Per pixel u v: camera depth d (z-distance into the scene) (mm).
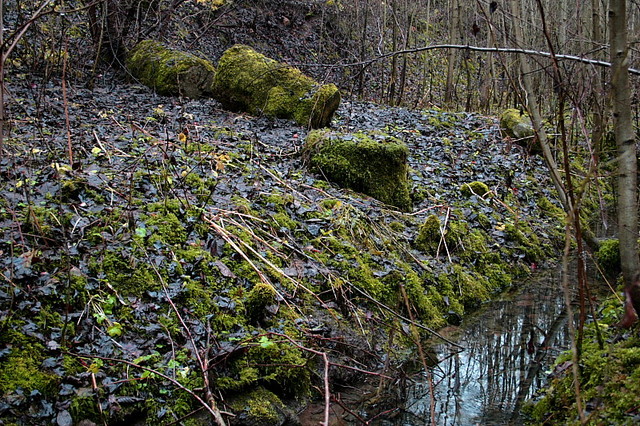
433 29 22547
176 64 10445
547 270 6711
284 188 5938
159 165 5543
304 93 9133
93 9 10453
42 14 2611
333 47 19344
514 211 7773
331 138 6766
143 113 8336
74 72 9969
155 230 4293
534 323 5070
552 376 3816
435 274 5520
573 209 2453
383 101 16844
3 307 3176
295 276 4523
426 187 7539
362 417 3537
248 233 4707
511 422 3439
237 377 3398
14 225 3848
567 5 11961
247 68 9617
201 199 5031
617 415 2615
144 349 3332
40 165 4938
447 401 3734
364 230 5590
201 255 4207
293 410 3482
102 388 2988
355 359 4070
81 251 3824
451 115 12758
